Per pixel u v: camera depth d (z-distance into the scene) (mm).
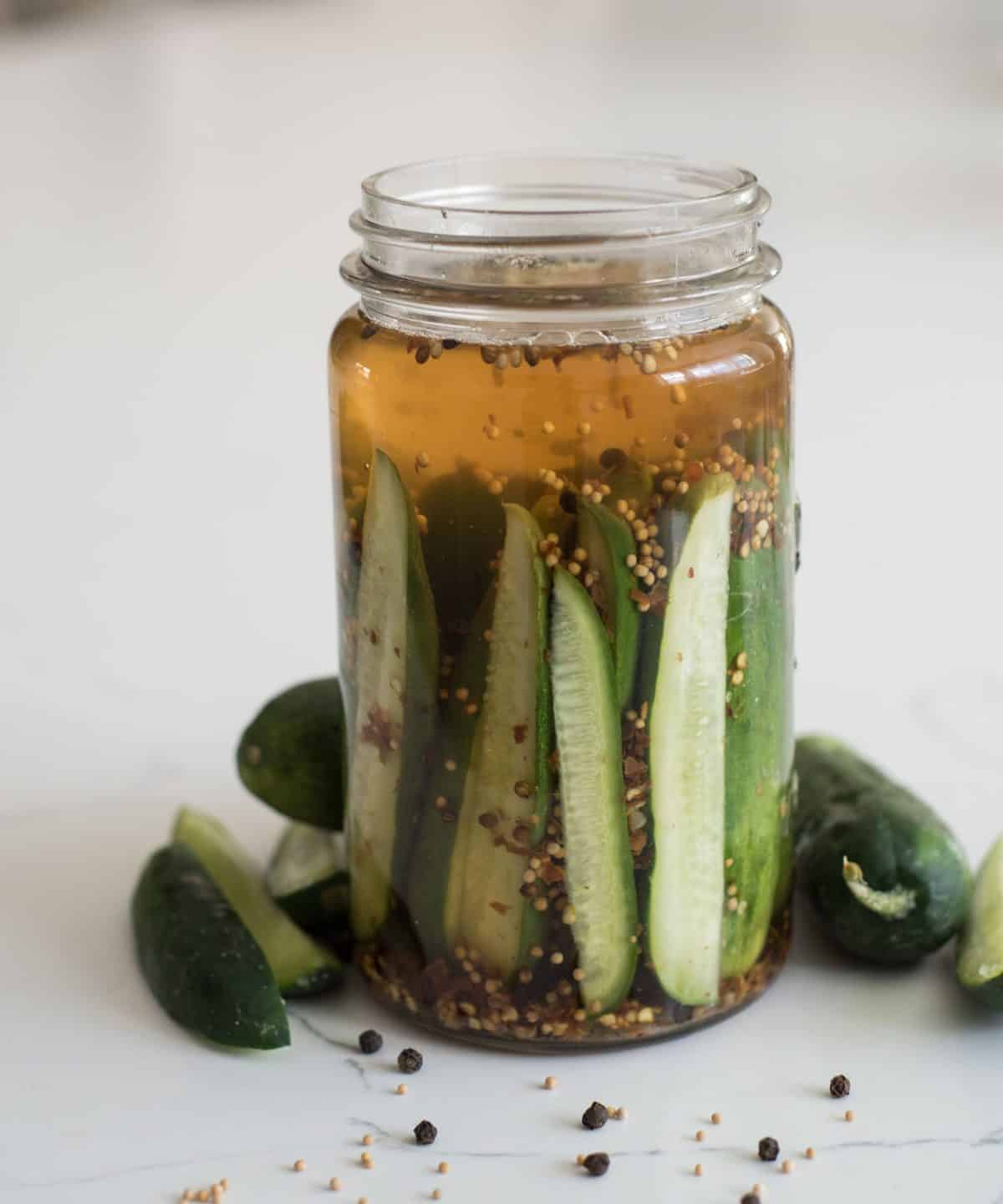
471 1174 505
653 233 496
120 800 667
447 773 524
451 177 557
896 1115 521
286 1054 546
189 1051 548
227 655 783
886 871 555
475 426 501
